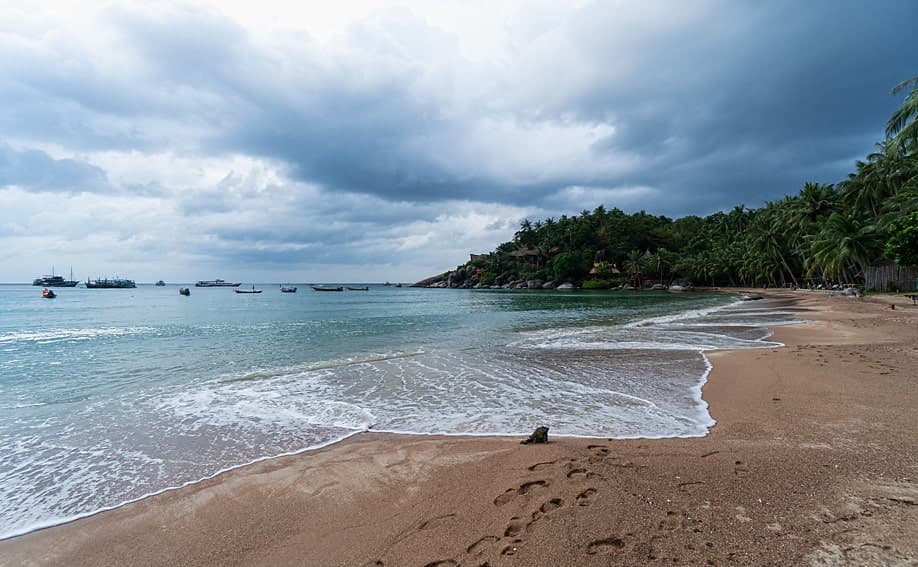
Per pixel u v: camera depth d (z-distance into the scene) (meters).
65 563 3.76
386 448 6.00
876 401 7.03
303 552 3.68
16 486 5.19
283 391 9.40
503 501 4.23
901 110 20.55
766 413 6.81
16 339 19.66
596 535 3.51
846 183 49.66
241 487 5.00
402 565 3.37
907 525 3.36
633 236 117.31
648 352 13.66
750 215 104.12
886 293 41.12
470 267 149.25
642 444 5.68
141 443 6.48
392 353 14.30
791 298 50.69
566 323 24.41
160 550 3.87
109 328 24.52
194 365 12.58
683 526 3.55
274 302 59.62
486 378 10.38
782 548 3.16
